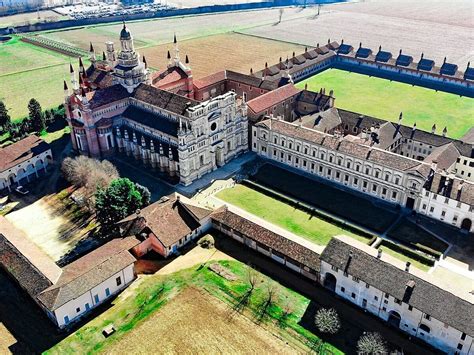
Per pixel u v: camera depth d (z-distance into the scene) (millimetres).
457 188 122000
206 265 111750
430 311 87312
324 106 181625
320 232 123438
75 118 158500
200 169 149125
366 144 145375
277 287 104750
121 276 104312
